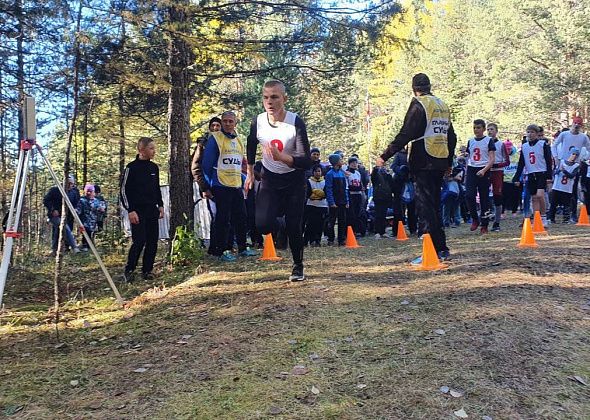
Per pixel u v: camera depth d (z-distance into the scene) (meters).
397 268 6.09
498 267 5.60
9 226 4.56
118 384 3.44
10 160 14.44
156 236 7.44
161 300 5.66
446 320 4.02
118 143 14.92
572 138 10.62
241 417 2.88
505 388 3.05
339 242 9.85
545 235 8.35
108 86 11.18
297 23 9.47
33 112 5.05
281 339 3.91
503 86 41.94
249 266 6.96
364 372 3.31
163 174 23.03
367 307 4.50
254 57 9.76
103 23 7.71
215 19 9.63
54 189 12.45
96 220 14.70
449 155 6.10
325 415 2.85
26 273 9.03
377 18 9.11
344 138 52.75
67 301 6.66
